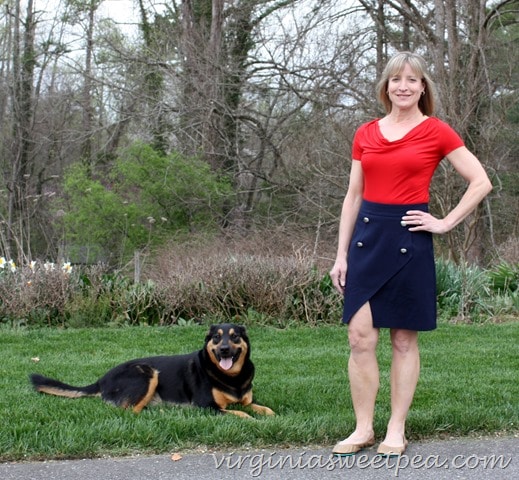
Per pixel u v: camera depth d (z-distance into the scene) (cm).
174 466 485
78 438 514
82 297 1168
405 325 490
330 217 2138
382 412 600
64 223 2295
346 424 547
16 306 1149
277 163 2319
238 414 602
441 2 2036
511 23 2159
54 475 468
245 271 1168
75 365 838
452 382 732
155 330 1084
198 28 2633
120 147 2561
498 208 2194
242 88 2331
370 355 501
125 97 2448
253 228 2062
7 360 868
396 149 490
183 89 2338
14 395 660
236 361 621
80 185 2231
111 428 532
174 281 1182
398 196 491
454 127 1723
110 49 2553
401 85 495
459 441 532
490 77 1889
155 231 2180
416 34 2155
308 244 1833
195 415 594
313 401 655
